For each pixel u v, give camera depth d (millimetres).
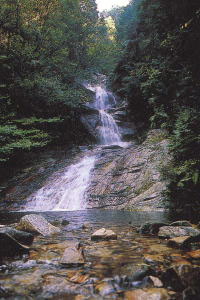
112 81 26781
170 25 5875
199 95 5949
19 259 2707
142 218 6359
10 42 17234
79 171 12539
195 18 4969
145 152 11508
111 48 26859
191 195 6164
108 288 1951
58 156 15984
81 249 2932
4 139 12984
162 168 7109
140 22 19453
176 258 2650
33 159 15820
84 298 1810
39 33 18438
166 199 7172
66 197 10773
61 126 19344
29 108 17328
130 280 2084
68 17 23172
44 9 19703
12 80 16656
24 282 2078
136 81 17953
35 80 16703
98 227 5016
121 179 10742
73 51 25578
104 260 2652
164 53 6742
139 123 21062
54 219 6543
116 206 9438
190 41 5406
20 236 3312
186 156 5852
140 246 3227
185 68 6020
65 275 2234
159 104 7141
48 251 3029
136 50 20375
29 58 17469
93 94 25344
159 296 1797
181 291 1883
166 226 3947
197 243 3227
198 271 1986
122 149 14531
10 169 14617
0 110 15312
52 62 20203
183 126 5543
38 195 11195
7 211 9695
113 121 21547
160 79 6719
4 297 1821
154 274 2197
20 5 17375
